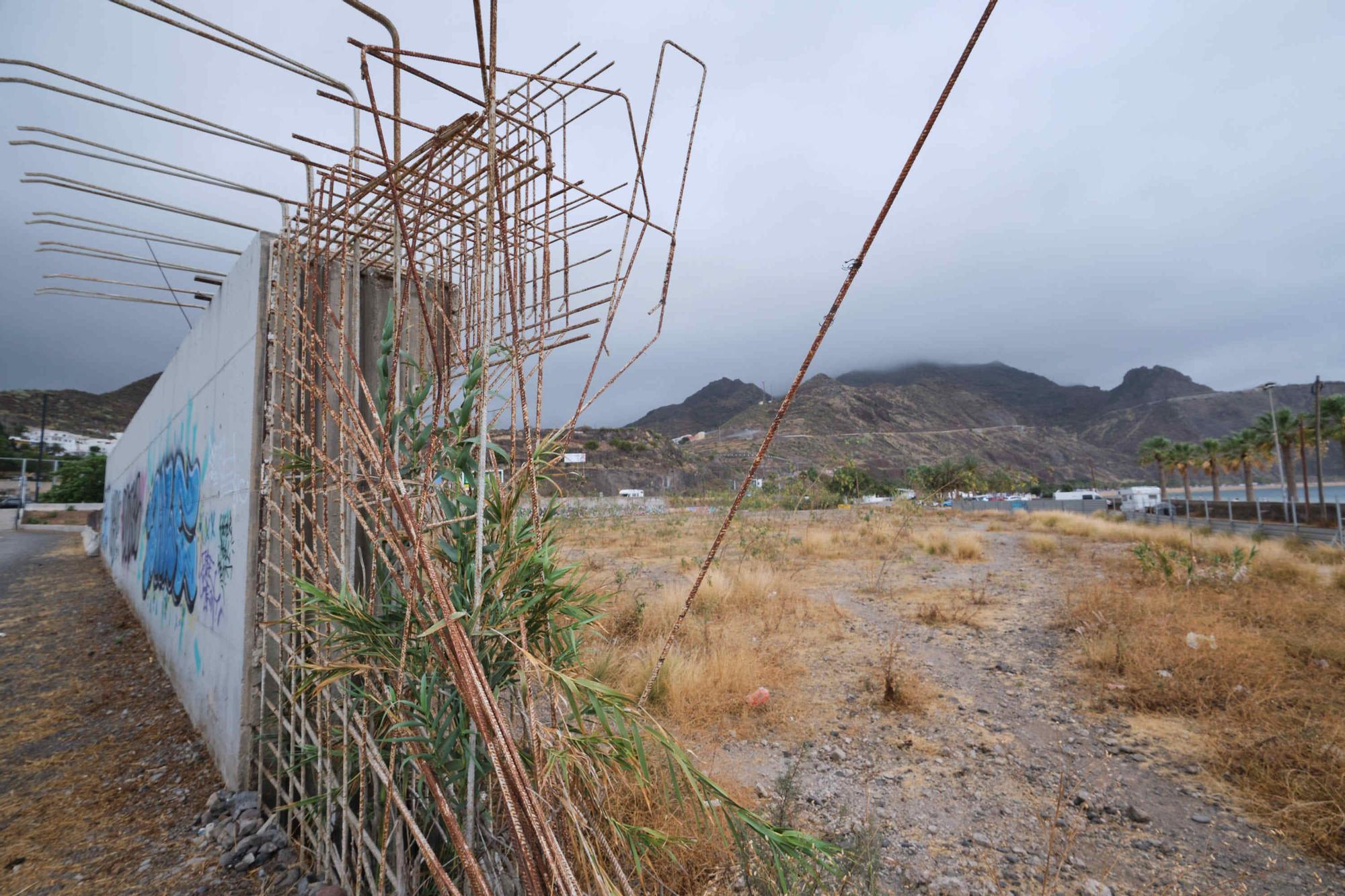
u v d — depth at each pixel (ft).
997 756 11.60
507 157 5.39
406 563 4.50
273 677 9.39
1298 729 11.30
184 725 13.23
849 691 15.02
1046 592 26.32
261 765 9.12
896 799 10.02
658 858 7.41
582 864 4.90
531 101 6.10
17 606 30.48
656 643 16.83
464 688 4.00
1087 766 11.12
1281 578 27.02
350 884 6.77
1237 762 10.84
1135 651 15.84
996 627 20.83
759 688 13.28
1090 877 8.01
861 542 43.73
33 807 9.98
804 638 19.53
